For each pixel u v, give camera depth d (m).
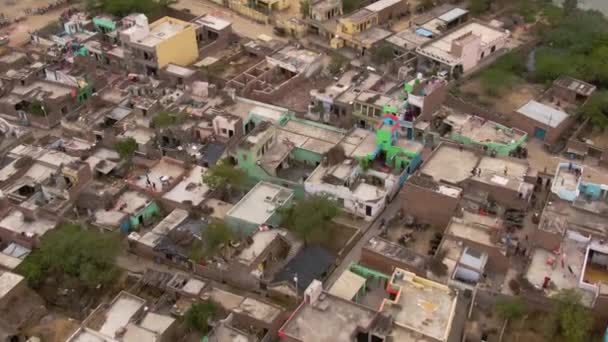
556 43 178.75
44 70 161.62
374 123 145.62
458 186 120.81
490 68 168.50
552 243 108.75
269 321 98.69
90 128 144.00
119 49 174.88
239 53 178.75
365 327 92.12
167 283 107.00
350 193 123.62
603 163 136.50
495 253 108.12
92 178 131.00
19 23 196.62
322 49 181.50
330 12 189.75
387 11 191.75
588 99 150.25
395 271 101.56
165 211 125.56
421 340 91.50
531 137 145.62
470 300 105.69
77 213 123.81
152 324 98.19
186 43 172.12
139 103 147.75
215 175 125.00
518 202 121.75
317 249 114.50
